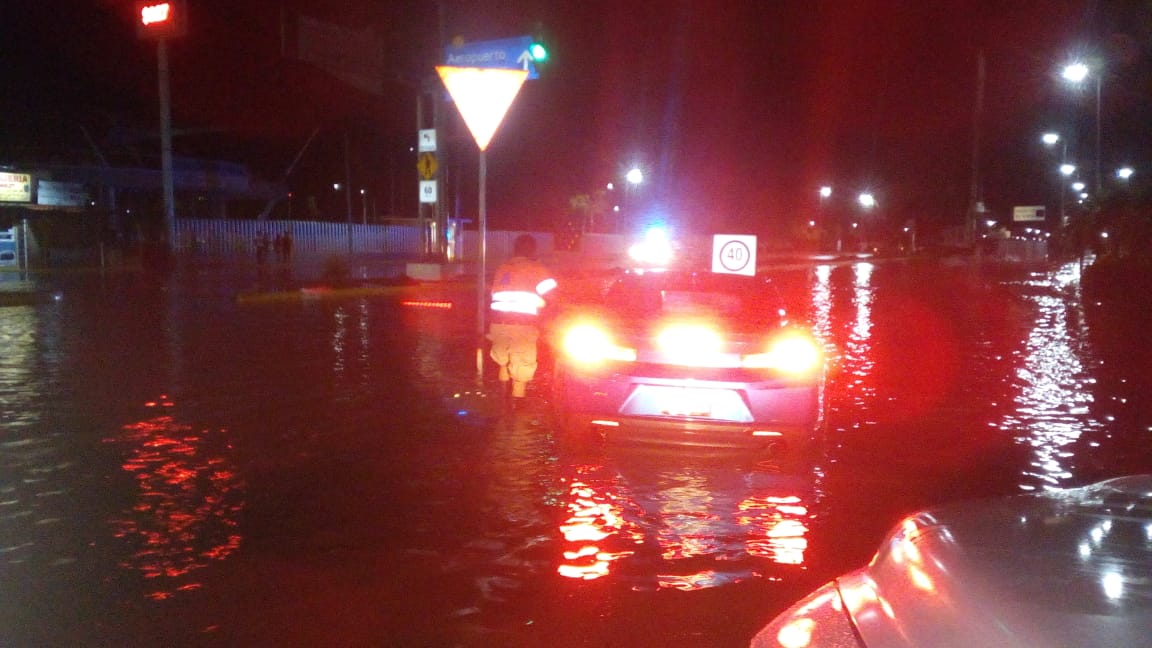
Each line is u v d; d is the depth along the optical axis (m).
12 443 7.92
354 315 19.30
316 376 11.42
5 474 6.98
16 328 16.61
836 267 45.38
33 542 5.54
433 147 28.94
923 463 7.65
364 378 11.29
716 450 7.91
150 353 13.38
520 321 9.84
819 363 7.32
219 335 15.63
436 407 9.57
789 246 70.50
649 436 7.21
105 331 16.20
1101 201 31.12
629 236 56.78
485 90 11.55
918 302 24.25
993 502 2.81
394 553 5.41
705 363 7.03
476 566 5.21
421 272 28.61
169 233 35.81
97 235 39.59
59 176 44.09
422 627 4.43
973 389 11.24
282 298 23.75
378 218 74.31
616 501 6.45
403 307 21.27
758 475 7.21
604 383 7.12
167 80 35.06
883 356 14.14
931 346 15.32
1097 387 11.38
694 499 6.52
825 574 5.13
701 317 7.69
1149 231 28.72
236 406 9.56
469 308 21.05
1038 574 2.17
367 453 7.70
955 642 2.03
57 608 4.61
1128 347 15.15
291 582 4.96
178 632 4.36
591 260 49.28
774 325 7.53
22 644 4.21
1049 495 2.86
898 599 2.30
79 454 7.58
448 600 4.74
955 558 2.31
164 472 7.08
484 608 4.64
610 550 5.49
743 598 4.78
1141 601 2.02
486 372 11.76
